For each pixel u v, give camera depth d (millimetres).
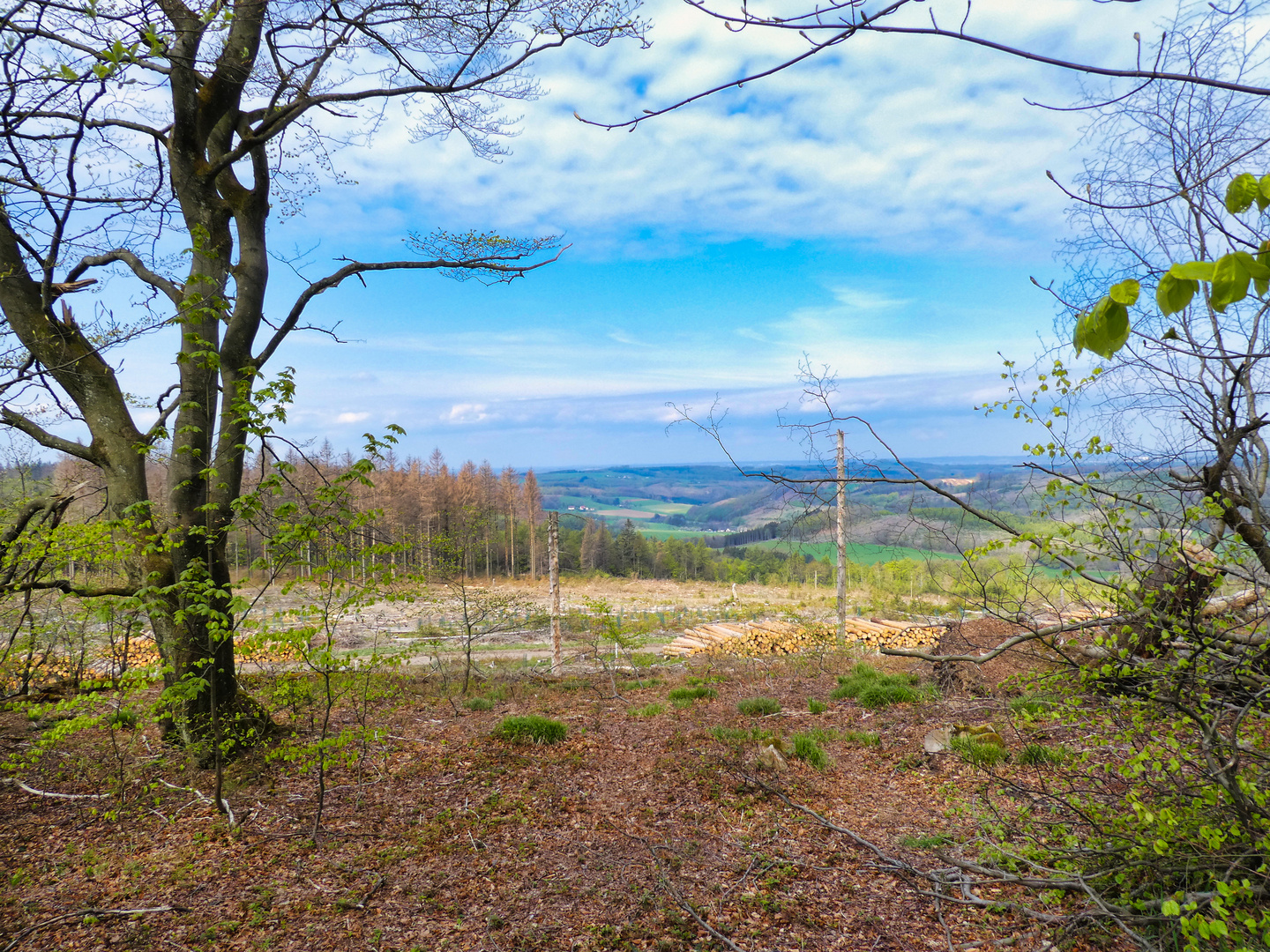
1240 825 2496
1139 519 2744
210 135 6512
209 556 5117
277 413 4848
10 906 4027
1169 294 839
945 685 8781
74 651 8578
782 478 3213
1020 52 1149
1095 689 3154
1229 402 2248
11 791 5703
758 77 1300
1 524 6289
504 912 4008
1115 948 3072
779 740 6871
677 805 5547
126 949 3633
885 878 4184
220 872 4449
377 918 3951
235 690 6262
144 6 4074
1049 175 2043
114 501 6250
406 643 18438
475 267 6887
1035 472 3064
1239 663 2705
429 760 6598
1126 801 2863
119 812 5137
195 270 6180
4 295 5895
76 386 6176
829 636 15008
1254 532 2436
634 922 3875
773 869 4410
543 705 9602
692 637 19125
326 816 5312
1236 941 2365
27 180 5199
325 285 6754
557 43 5328
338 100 6332
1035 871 3701
